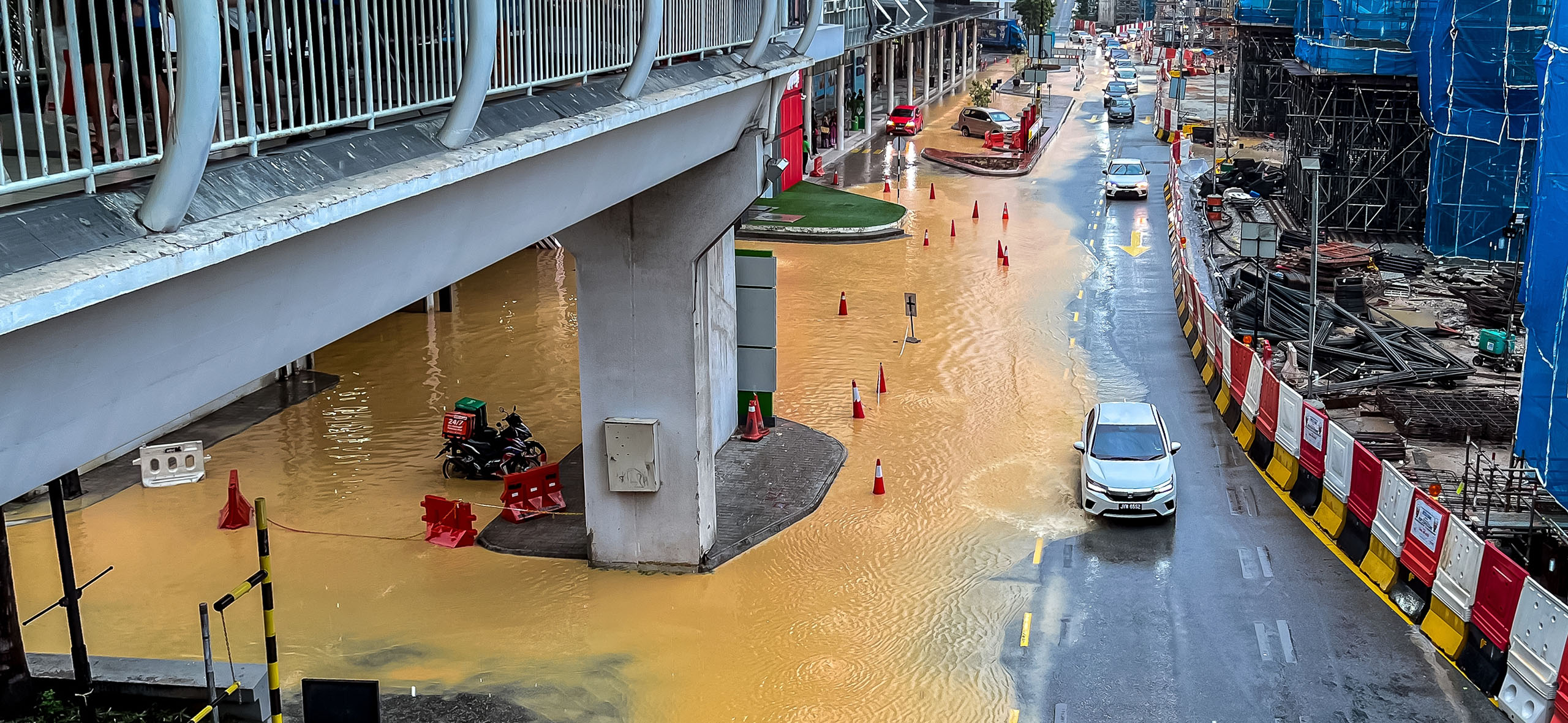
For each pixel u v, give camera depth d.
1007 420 24.06
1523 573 13.91
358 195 7.41
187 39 5.58
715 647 15.45
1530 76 32.69
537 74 10.71
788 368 27.42
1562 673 13.14
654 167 13.96
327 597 16.75
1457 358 26.33
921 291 34.31
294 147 7.61
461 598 16.75
